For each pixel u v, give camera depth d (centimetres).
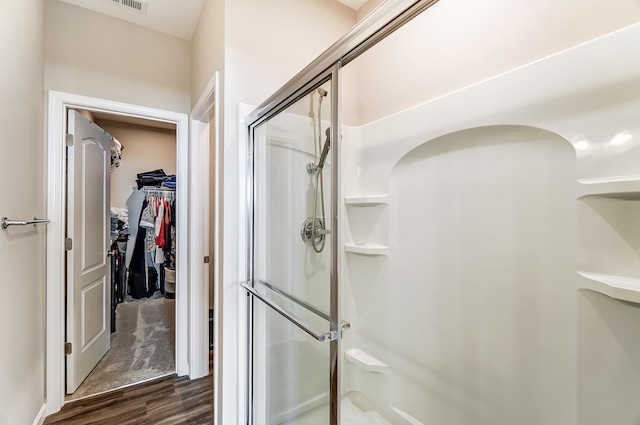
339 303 113
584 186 93
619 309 87
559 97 99
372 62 187
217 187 162
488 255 126
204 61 188
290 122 133
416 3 77
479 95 123
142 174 410
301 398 133
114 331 300
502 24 121
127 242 409
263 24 160
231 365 154
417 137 151
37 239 168
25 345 150
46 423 172
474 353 131
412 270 159
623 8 90
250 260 158
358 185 190
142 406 190
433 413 147
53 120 184
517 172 116
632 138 84
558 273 104
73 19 191
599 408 92
